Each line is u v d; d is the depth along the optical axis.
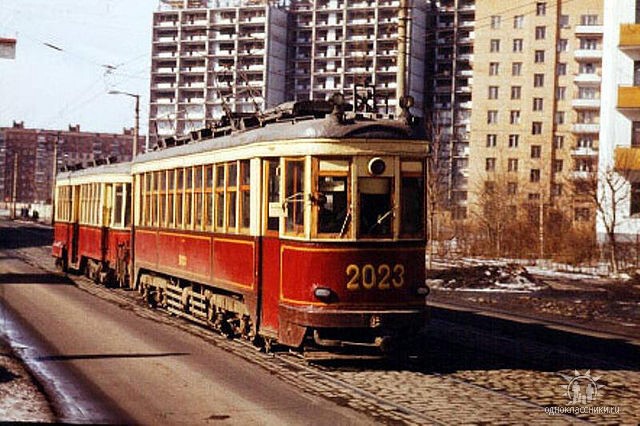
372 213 11.02
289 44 111.50
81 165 28.52
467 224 52.94
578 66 83.94
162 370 10.99
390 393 9.60
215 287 13.83
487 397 9.45
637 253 33.94
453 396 9.48
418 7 100.31
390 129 11.08
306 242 10.93
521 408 8.95
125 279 21.84
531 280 27.84
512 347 13.48
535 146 84.12
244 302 12.41
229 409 8.78
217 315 14.01
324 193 10.95
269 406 8.93
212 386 9.98
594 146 82.81
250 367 11.21
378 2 105.56
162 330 14.86
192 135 15.63
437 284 27.81
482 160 85.25
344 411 8.70
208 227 13.91
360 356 11.18
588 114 83.69
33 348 12.66
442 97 102.25
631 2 38.75
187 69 113.19
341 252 10.86
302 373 10.79
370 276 10.92
